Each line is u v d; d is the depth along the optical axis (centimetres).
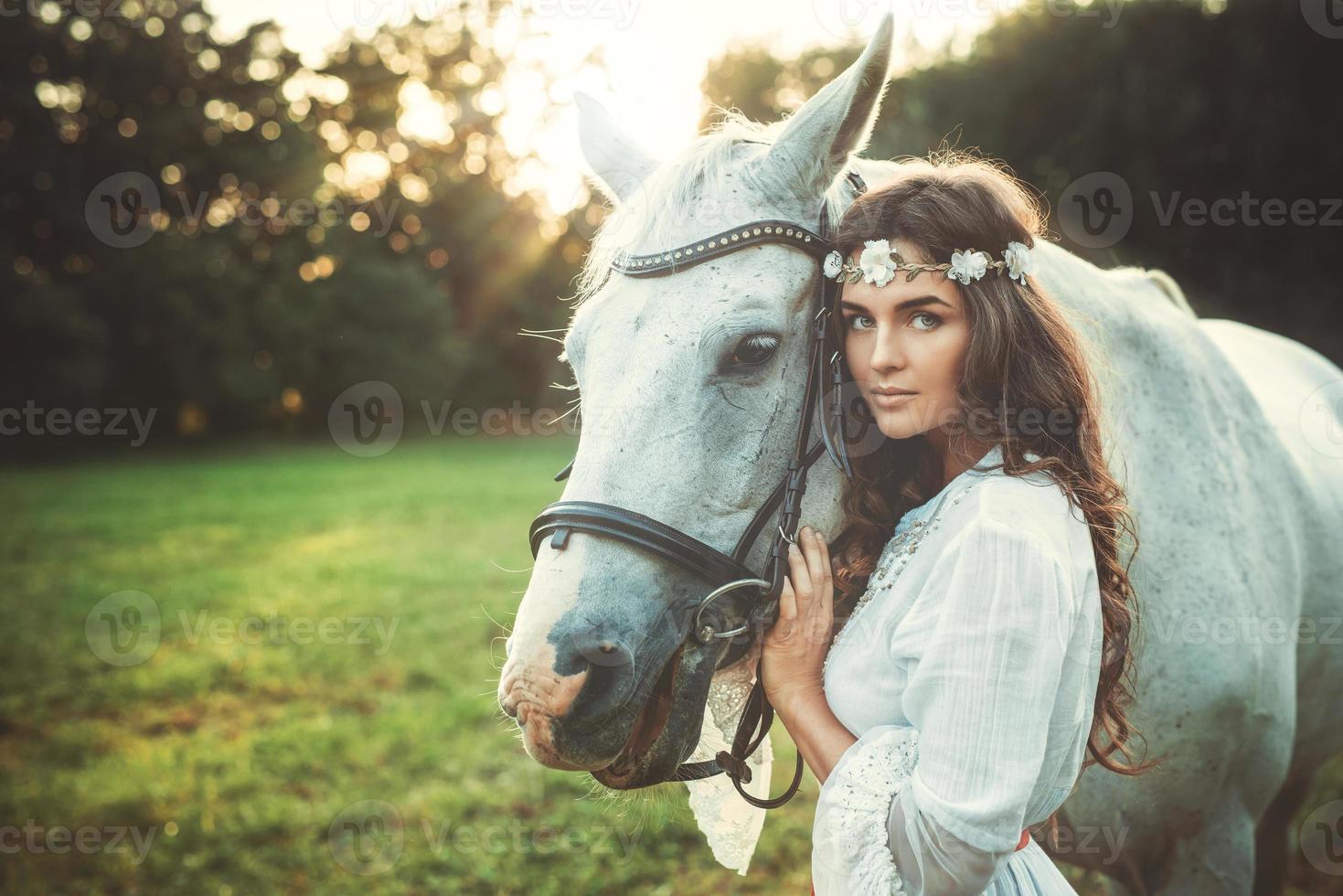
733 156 148
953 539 120
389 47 2716
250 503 1261
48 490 1449
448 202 2875
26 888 325
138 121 2397
